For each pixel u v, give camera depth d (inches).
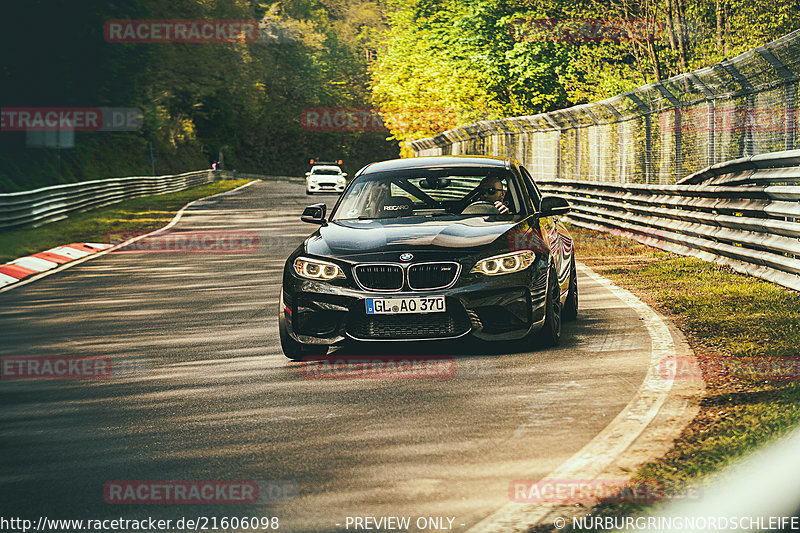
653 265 1119.6
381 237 664.4
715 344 647.8
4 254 1525.6
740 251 1002.7
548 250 677.3
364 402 533.0
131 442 469.4
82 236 1878.7
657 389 530.9
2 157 3115.2
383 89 5068.9
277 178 7327.8
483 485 381.7
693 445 412.5
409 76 4975.4
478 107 3661.4
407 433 465.4
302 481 396.5
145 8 3846.0
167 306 978.7
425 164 767.1
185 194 3757.4
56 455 450.0
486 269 634.8
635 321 762.8
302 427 485.1
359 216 725.9
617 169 1836.9
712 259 1102.4
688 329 712.4
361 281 638.5
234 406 538.0
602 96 2901.1
